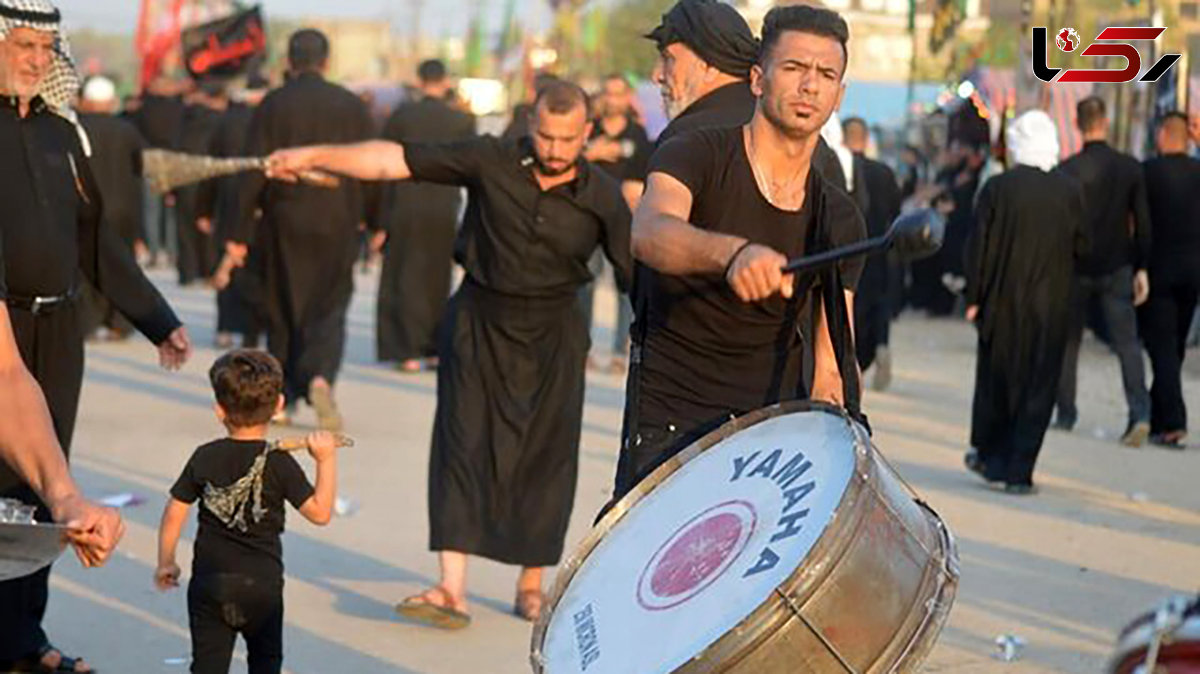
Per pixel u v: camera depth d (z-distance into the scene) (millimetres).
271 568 12227
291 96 24375
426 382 29703
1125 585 17031
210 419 25109
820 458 8570
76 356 13266
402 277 30688
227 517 12148
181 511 12250
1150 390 25609
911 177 41688
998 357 21688
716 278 9836
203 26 38969
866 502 8156
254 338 29250
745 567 8180
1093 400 29781
